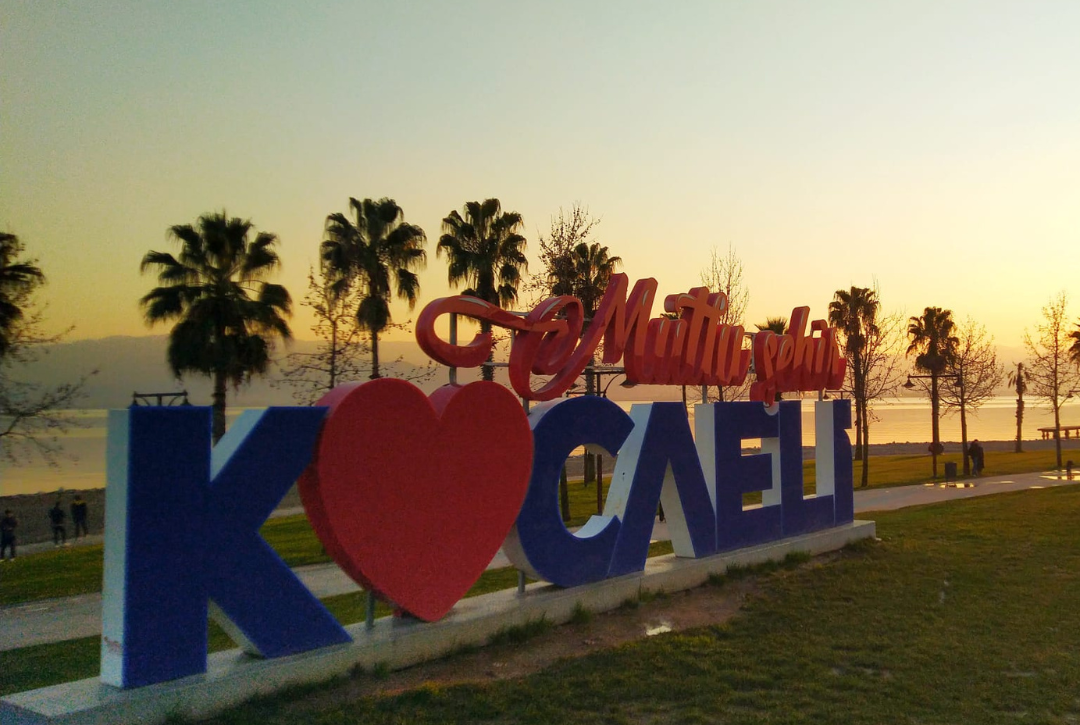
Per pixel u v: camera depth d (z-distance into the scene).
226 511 7.38
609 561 11.47
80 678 8.86
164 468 6.97
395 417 8.65
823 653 9.05
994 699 7.65
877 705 7.48
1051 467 43.78
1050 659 8.88
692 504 13.05
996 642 9.54
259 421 7.64
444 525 9.19
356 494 8.27
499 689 7.73
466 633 9.14
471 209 29.69
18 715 6.36
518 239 29.94
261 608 7.61
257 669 7.36
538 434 10.51
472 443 9.52
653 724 7.00
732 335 14.24
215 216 29.03
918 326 65.12
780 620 10.55
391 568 8.61
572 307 11.07
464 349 9.62
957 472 41.78
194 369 28.39
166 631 6.93
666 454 12.65
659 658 8.77
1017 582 12.80
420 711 7.12
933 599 11.69
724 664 8.61
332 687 7.79
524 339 10.49
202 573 7.20
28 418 22.28
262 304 29.03
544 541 10.48
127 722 6.50
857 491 32.72
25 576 20.03
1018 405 64.19
